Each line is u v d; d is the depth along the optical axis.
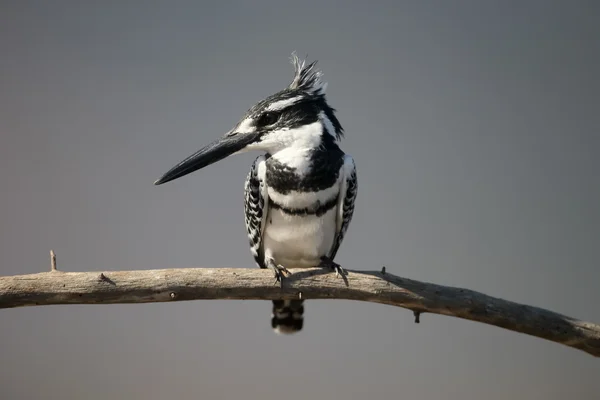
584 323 7.50
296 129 8.64
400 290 7.59
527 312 7.50
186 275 7.30
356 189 8.98
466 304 7.54
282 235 8.77
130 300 7.22
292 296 7.57
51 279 7.06
